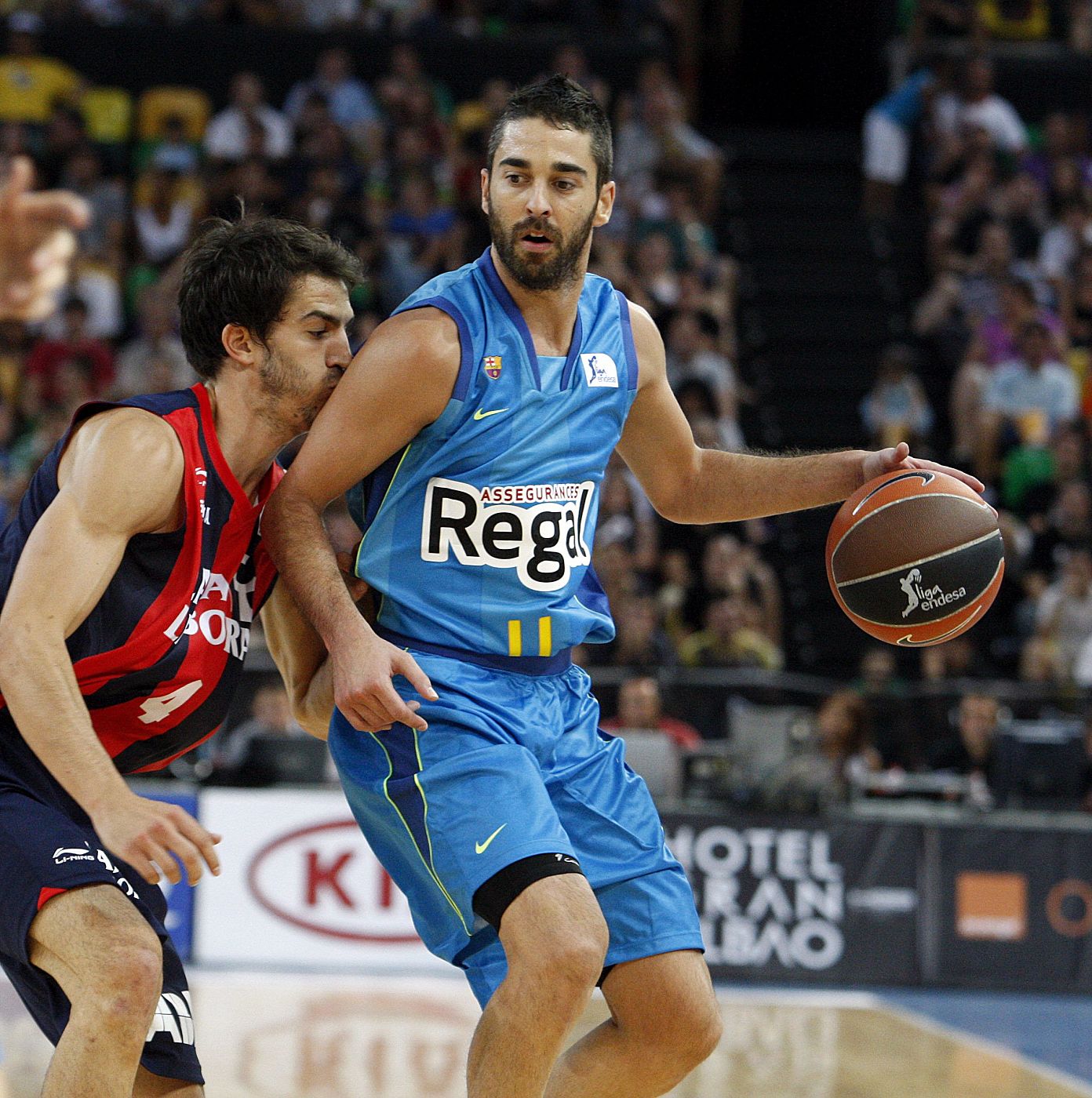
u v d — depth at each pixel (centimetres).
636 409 720
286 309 628
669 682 1941
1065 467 2484
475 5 3266
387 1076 1181
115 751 636
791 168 3412
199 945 1642
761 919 1650
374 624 668
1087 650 2138
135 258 2791
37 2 3089
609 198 662
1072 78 3328
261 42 3092
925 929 1664
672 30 3466
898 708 1925
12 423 2450
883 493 701
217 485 623
